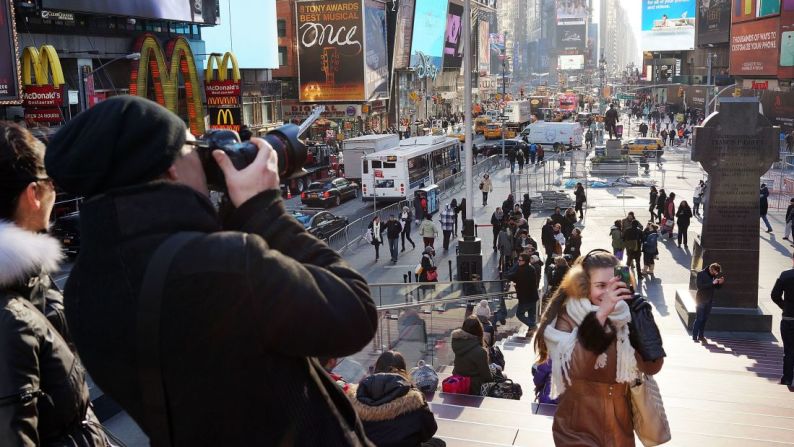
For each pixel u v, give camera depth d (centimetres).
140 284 157
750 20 7312
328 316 160
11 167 227
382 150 4738
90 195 166
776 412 929
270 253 160
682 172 5288
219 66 4584
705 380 1176
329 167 5416
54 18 3744
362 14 7206
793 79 6500
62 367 226
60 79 3341
